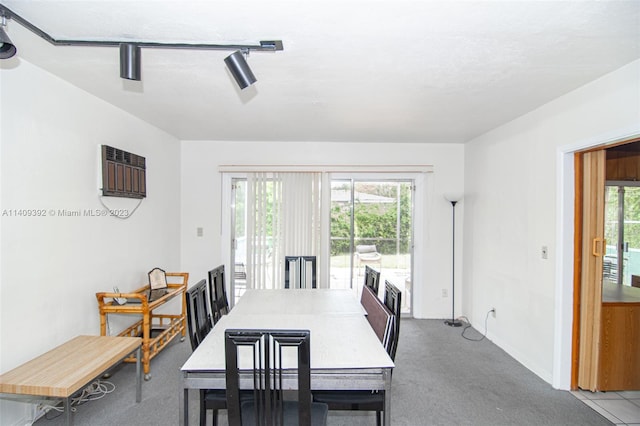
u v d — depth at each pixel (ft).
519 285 9.57
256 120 10.21
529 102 8.32
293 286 11.56
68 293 7.40
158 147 11.39
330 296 9.13
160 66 6.36
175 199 12.76
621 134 6.28
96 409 7.14
